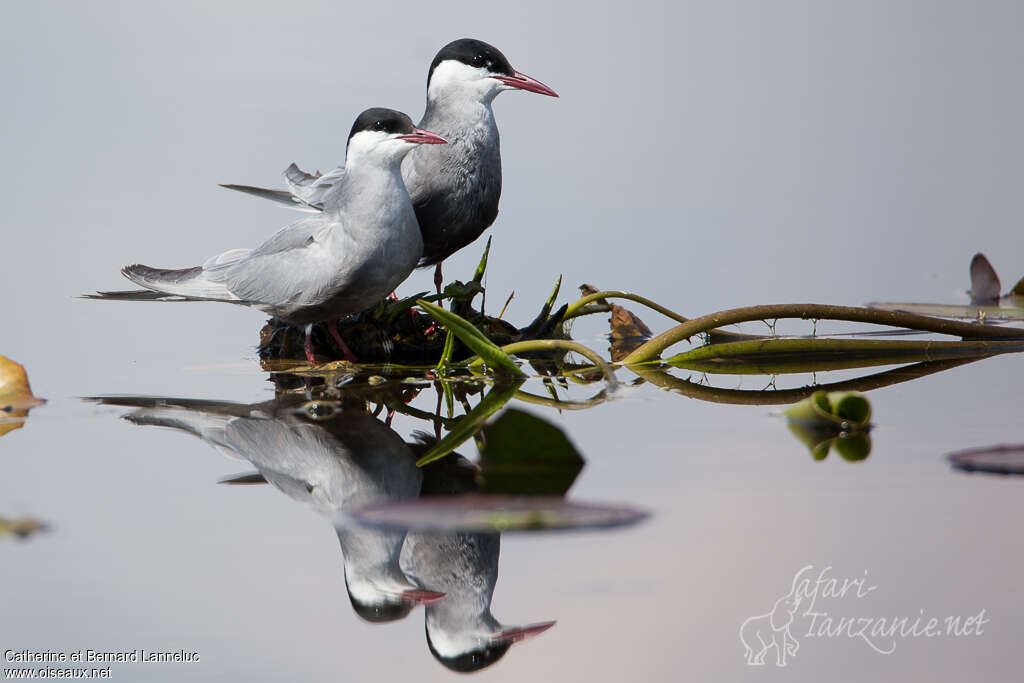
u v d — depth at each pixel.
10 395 10.16
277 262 11.28
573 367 11.64
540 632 6.29
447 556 7.07
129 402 10.17
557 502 6.95
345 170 11.35
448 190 12.47
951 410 9.59
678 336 11.43
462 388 10.77
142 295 11.89
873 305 13.38
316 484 8.05
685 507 7.42
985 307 13.28
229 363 11.70
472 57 12.51
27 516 7.43
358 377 11.16
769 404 9.98
